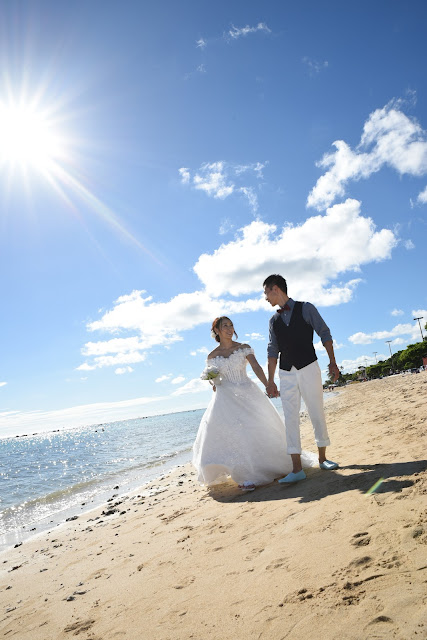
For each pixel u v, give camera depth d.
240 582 2.29
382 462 3.94
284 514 3.25
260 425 5.04
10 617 2.82
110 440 42.66
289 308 4.55
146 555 3.39
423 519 2.26
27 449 54.53
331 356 4.41
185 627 1.99
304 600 1.86
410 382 21.86
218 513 4.07
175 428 46.56
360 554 2.11
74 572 3.54
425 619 1.46
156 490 7.64
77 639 2.20
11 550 5.18
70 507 7.95
